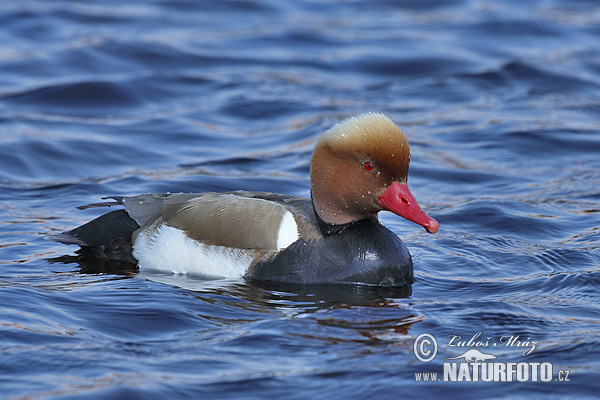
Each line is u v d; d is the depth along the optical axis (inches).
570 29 988.6
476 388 309.9
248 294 400.8
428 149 660.1
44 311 369.1
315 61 887.7
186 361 325.4
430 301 394.3
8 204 539.5
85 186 577.0
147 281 416.5
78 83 778.8
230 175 600.7
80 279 416.8
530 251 464.8
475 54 911.0
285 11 1072.8
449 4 1097.4
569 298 398.6
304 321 366.9
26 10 1011.9
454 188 588.7
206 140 683.4
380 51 912.9
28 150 633.0
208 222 430.3
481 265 446.3
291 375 315.9
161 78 818.2
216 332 353.7
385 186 419.8
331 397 302.0
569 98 791.7
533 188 583.2
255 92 793.6
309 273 414.9
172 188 574.6
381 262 417.7
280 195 454.0
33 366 317.7
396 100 784.9
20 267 431.5
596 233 491.2
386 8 1087.6
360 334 353.7
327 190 425.4
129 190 571.2
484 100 785.6
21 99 757.9
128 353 331.9
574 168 624.4
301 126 712.4
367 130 415.8
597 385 311.3
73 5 1048.8
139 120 723.4
